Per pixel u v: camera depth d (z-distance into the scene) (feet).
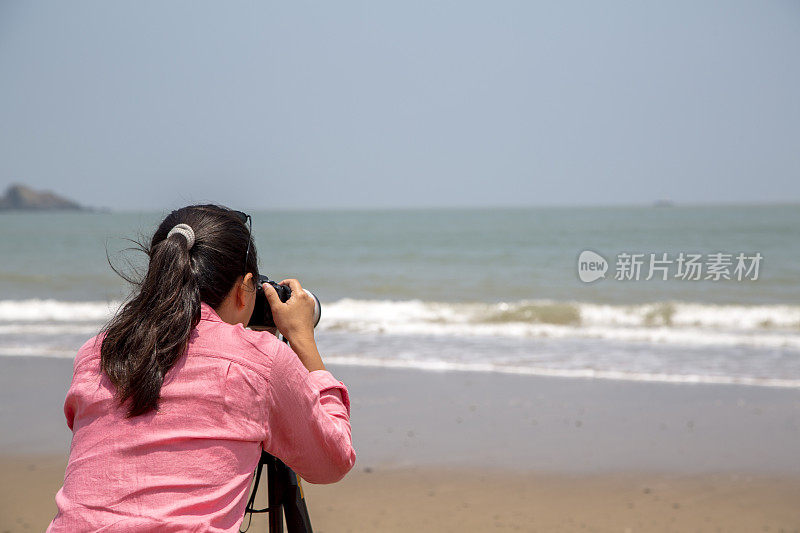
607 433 19.66
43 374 27.25
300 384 4.23
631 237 126.52
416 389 24.85
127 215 341.00
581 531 13.38
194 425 3.94
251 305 4.62
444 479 16.28
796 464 16.97
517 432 19.80
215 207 4.67
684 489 15.57
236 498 3.95
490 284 67.51
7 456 17.89
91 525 3.70
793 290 55.98
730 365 28.30
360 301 56.24
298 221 242.99
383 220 243.60
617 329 38.73
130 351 4.04
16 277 69.46
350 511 14.44
